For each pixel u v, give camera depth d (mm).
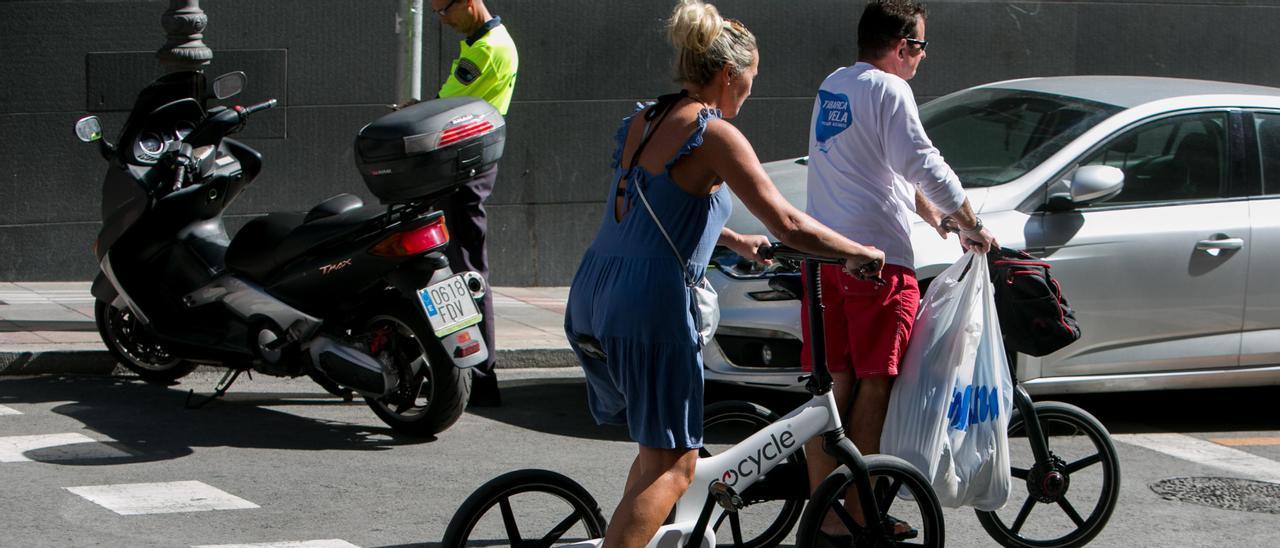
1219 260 10281
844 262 6035
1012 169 10242
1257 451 10352
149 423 9891
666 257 5781
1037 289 7117
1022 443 9406
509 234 15883
